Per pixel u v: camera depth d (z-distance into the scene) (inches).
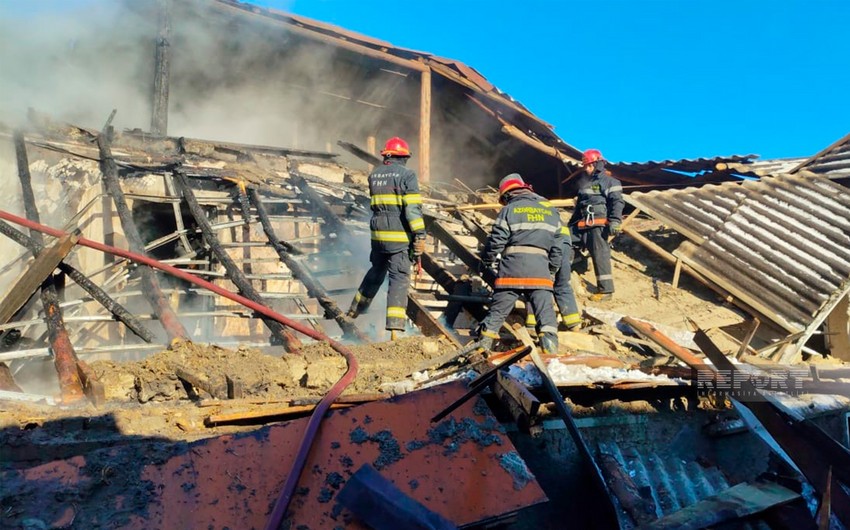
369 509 87.7
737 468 171.5
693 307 293.1
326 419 107.0
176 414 120.4
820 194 341.7
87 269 249.4
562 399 136.9
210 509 87.9
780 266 302.2
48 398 134.5
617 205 284.0
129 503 86.2
